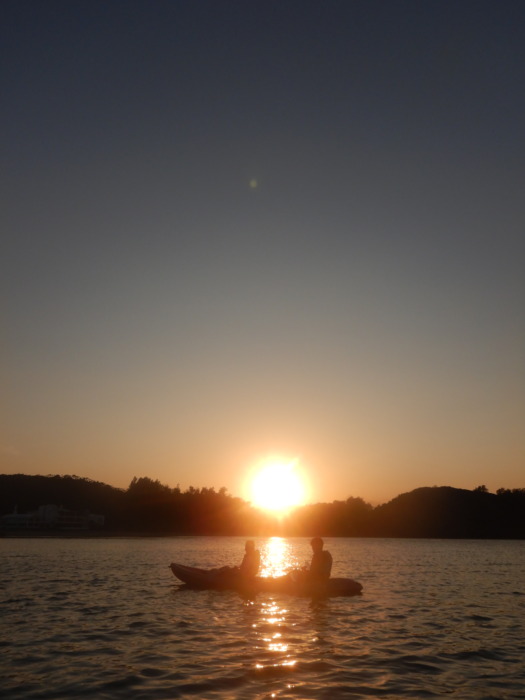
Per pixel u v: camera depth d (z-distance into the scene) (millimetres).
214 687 12555
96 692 12203
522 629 19766
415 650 16391
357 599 26922
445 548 90562
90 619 20906
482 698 12016
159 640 17406
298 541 121250
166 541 97688
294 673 13758
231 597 27031
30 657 15227
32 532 109688
